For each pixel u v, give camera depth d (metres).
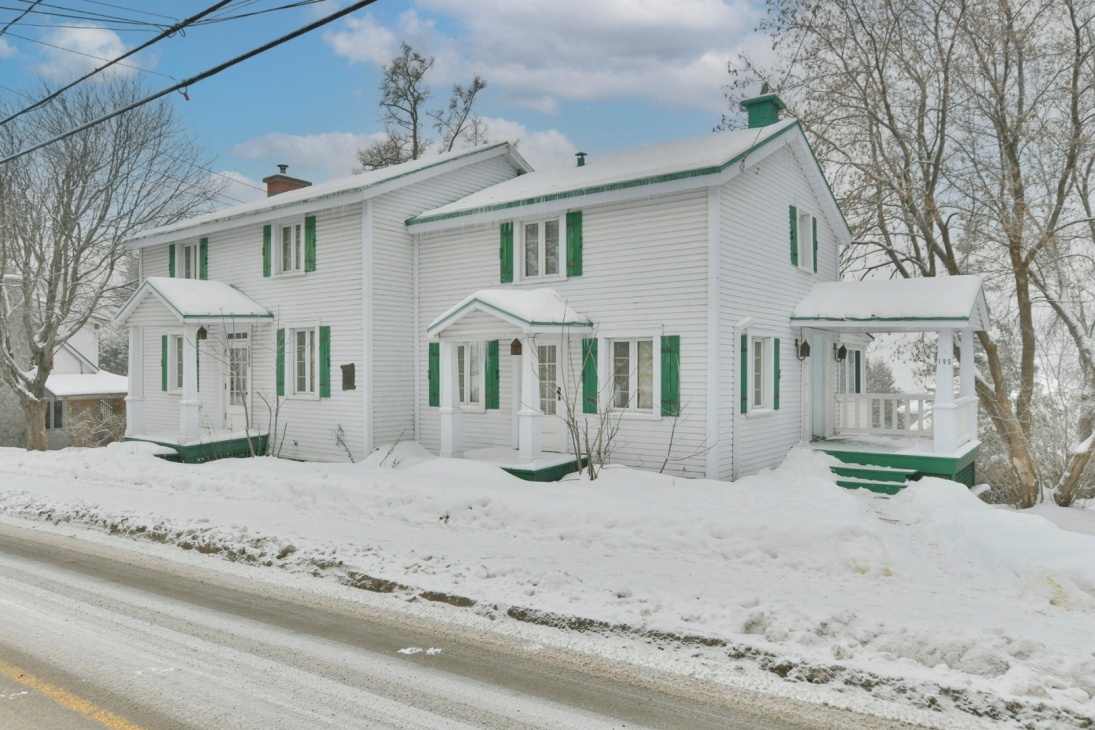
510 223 15.26
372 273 15.93
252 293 18.33
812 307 15.43
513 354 13.40
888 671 4.85
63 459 15.98
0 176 21.09
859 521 8.94
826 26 20.08
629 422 13.71
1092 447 14.62
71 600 6.69
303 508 10.77
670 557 7.99
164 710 4.44
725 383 12.99
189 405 16.72
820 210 17.78
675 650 5.41
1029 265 18.88
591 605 6.24
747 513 9.16
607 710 4.46
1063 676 4.76
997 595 6.84
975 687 4.58
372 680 4.90
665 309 13.27
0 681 4.88
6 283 24.33
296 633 5.81
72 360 31.34
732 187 13.44
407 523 9.74
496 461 13.76
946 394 13.20
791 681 4.89
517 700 4.60
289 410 17.41
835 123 20.95
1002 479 16.67
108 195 22.33
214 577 7.48
